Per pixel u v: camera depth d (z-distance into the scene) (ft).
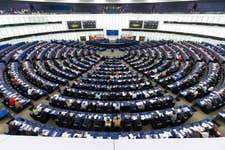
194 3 152.46
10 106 47.09
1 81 57.82
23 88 55.21
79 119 40.11
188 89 54.80
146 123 41.22
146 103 47.24
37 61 83.35
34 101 53.72
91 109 46.06
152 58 96.07
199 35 130.93
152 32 159.94
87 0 162.61
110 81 62.54
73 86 58.49
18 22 127.03
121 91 56.18
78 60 94.73
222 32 116.16
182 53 97.09
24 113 47.11
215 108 46.70
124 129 39.04
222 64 75.97
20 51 95.76
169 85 59.16
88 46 137.18
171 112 42.65
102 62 101.50
